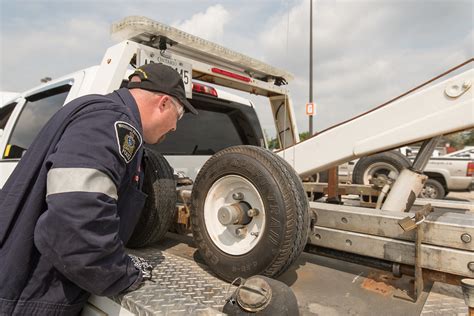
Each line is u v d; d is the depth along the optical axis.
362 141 1.96
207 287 1.47
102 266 1.12
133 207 1.40
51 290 1.20
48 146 1.20
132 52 2.20
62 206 1.01
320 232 1.69
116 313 1.26
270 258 1.44
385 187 2.10
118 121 1.18
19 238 1.14
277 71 3.23
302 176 2.24
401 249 1.45
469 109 1.63
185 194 2.03
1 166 3.54
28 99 3.50
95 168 1.07
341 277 1.68
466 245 1.31
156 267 1.68
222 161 1.65
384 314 1.32
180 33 2.32
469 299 1.03
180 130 3.03
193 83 3.04
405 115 1.82
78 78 2.74
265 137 3.96
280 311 1.09
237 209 1.57
